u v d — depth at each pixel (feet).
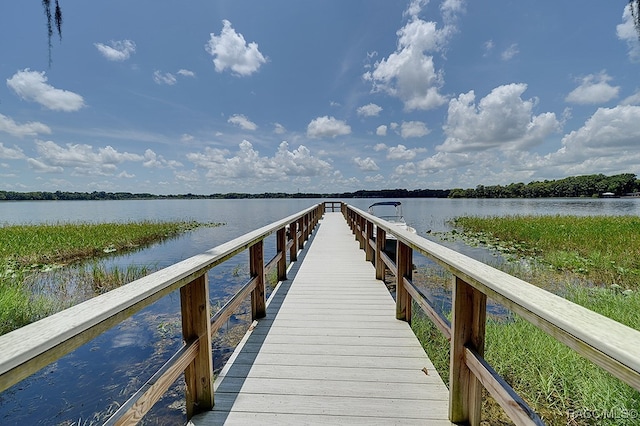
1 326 12.62
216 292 17.85
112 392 8.90
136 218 81.30
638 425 5.80
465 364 4.63
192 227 58.44
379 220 12.60
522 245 31.91
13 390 8.92
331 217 49.37
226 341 10.98
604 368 2.10
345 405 5.32
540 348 8.24
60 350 2.34
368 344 7.55
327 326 8.61
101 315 2.71
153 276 3.97
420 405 5.31
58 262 27.22
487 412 6.40
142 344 11.56
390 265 10.25
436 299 14.78
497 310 12.91
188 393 5.11
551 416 6.40
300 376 6.20
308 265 16.28
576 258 23.61
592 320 2.38
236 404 5.36
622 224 40.40
